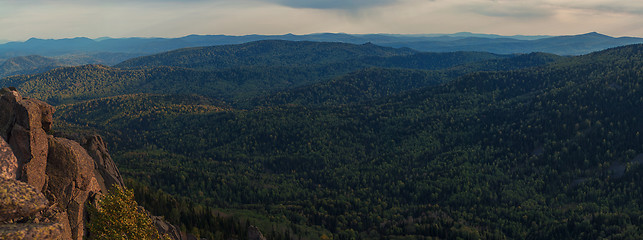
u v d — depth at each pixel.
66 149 43.47
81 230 43.97
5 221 28.97
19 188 30.97
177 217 136.62
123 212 45.81
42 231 28.84
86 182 45.25
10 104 38.81
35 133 38.91
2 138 36.91
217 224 155.75
